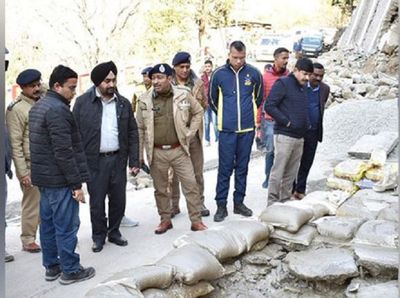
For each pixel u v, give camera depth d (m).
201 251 3.74
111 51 17.27
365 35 19.59
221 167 5.27
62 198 3.78
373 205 4.59
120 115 4.59
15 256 4.63
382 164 5.17
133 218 5.62
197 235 3.97
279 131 5.17
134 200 6.41
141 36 19.23
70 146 3.68
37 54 16.91
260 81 5.25
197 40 22.97
